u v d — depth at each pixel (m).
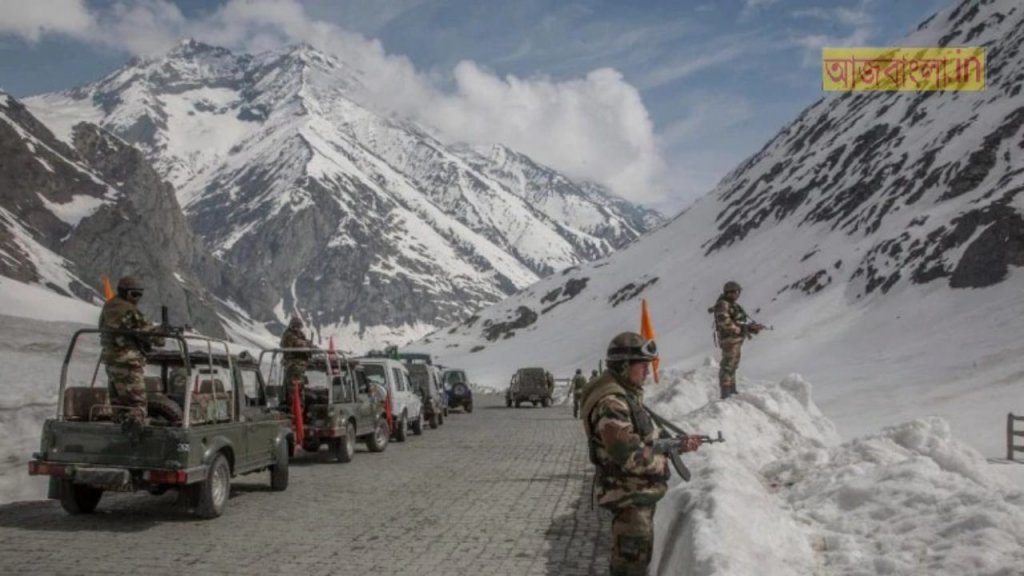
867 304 98.31
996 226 86.44
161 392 11.02
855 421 33.97
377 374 22.20
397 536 9.12
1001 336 58.47
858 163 157.38
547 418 34.97
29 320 22.22
